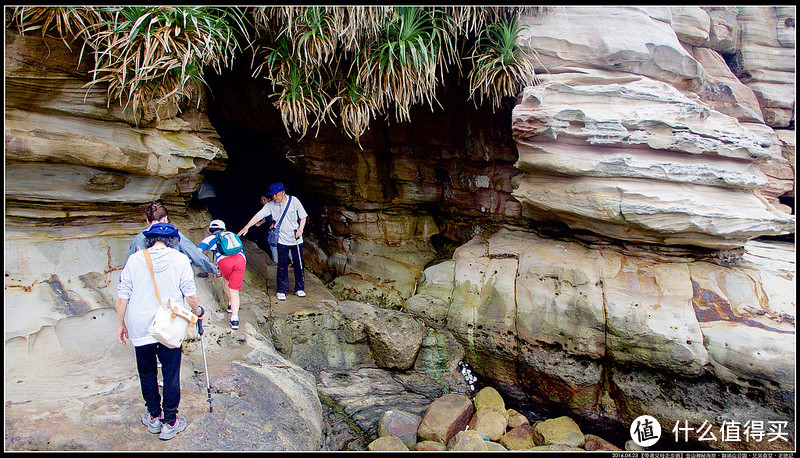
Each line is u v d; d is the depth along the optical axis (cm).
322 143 644
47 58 351
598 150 492
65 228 401
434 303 586
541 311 513
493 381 546
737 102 718
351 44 486
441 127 652
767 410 408
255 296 558
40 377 326
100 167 392
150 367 287
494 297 552
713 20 774
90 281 394
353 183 675
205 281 493
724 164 492
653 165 468
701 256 511
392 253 679
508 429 491
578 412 491
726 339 432
